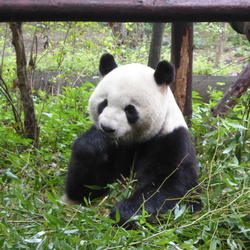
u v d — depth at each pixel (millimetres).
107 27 15234
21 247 3924
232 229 4797
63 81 12023
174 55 7082
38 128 7383
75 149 5367
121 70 5141
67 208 5105
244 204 4887
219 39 17234
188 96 7211
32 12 3043
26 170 6031
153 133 5168
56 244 3816
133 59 13094
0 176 5809
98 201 5258
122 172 5660
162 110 5113
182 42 7004
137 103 4922
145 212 4324
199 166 5914
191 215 4785
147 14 3129
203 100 13219
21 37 7199
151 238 4180
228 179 4949
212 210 4770
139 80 5004
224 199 5090
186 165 5180
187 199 5113
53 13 3059
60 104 9141
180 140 5234
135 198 4949
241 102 6531
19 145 6934
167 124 5262
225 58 18156
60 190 5801
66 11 3057
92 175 5488
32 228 4488
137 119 4953
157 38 8969
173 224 4594
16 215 4695
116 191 5277
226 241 4656
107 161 5570
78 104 9250
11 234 3996
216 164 5805
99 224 4348
